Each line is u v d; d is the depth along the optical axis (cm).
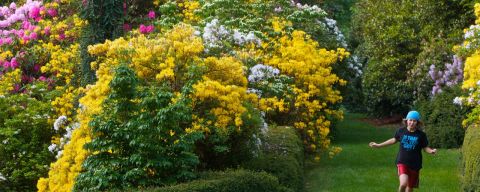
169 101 764
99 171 735
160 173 756
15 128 1131
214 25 1170
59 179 826
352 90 1986
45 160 1104
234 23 1391
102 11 1266
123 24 1388
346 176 1216
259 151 956
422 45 2073
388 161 1416
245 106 925
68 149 839
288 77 1216
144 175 734
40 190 868
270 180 805
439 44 1934
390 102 2472
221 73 942
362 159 1452
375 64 2312
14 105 1195
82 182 748
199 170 891
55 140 1091
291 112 1297
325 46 1698
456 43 1909
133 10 1600
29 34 1465
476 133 1066
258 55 1271
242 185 762
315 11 1584
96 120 751
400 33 2183
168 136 754
